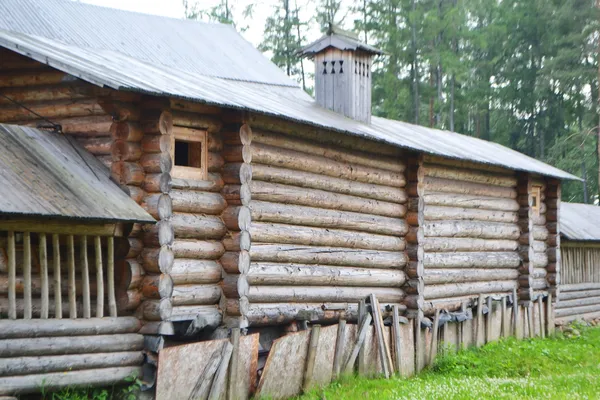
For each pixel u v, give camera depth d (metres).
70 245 13.41
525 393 15.70
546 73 45.31
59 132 15.07
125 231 14.02
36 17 20.75
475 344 22.73
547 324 26.61
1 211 11.85
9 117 15.80
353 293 18.83
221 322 15.41
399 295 20.36
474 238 23.45
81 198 13.30
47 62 14.09
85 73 13.69
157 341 14.05
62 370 12.99
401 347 19.25
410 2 44.88
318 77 21.86
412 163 20.66
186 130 15.16
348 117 21.36
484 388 16.12
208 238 15.41
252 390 15.23
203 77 18.06
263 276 16.33
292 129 17.20
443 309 21.64
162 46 22.48
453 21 43.62
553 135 48.25
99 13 22.58
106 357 13.54
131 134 14.36
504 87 48.03
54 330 13.02
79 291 13.96
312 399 15.38
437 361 20.53
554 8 46.72
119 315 14.13
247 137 15.77
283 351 15.73
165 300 14.21
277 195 16.78
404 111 44.62
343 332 17.27
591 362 21.67
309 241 17.59
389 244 20.05
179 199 14.83
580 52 44.88
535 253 26.45
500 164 22.81
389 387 16.75
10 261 12.70
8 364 12.38
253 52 24.92
